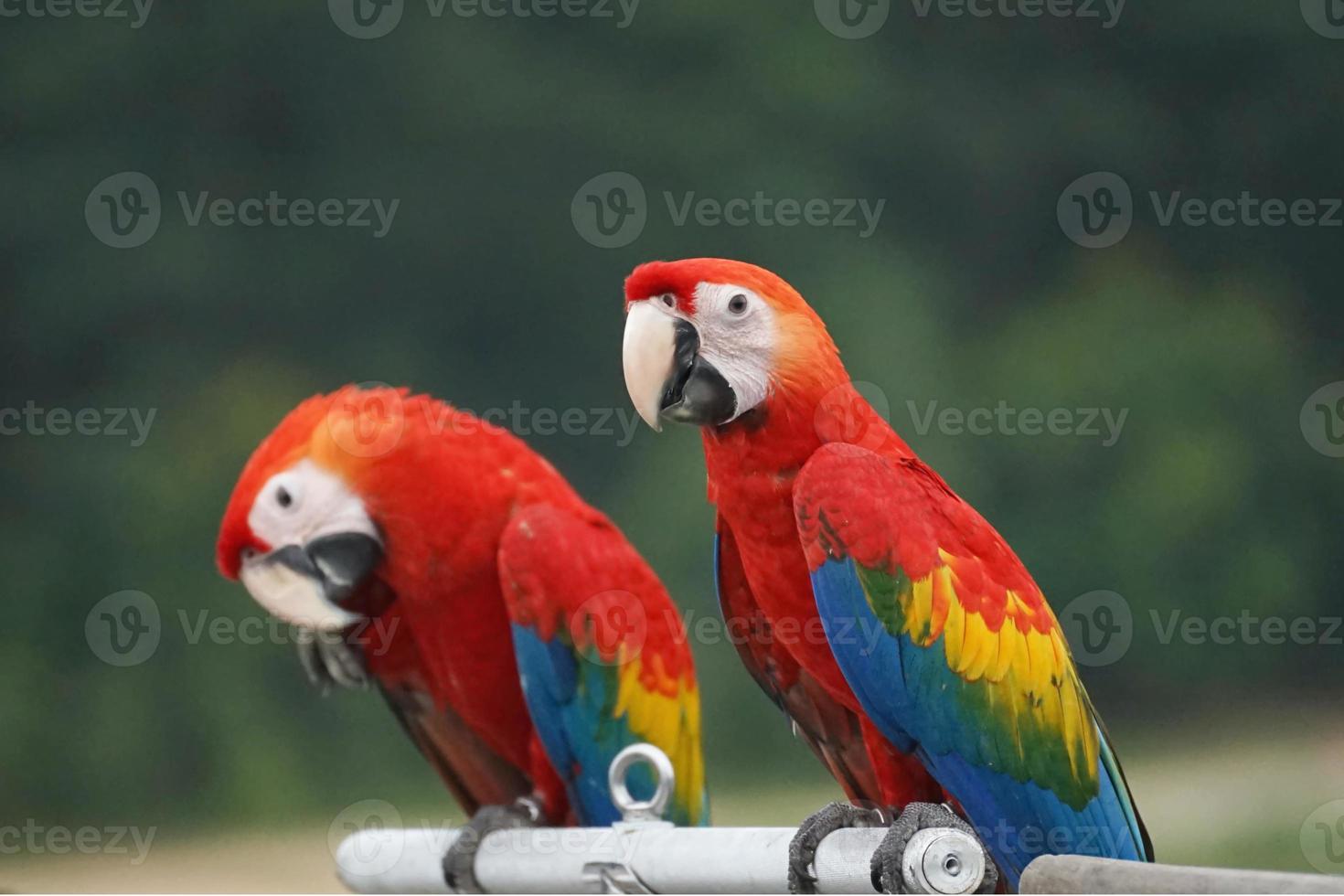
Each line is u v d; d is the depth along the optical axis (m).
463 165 20.27
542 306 19.98
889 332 19.00
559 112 20.17
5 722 17.44
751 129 20.16
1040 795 5.17
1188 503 18.91
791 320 5.39
